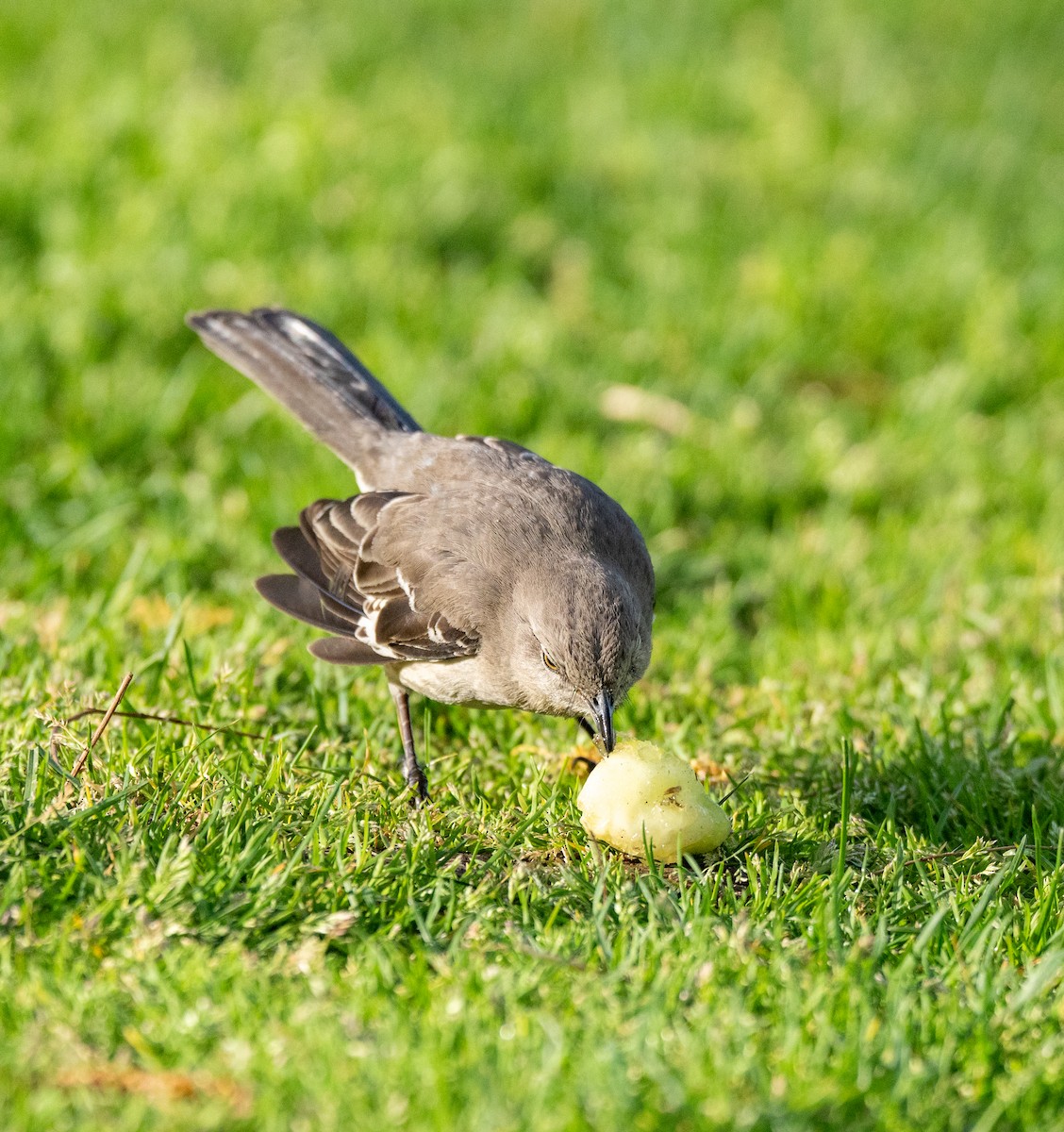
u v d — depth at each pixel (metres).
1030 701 10.38
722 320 16.20
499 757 9.47
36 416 13.36
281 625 10.83
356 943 6.98
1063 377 15.97
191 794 8.09
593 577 8.77
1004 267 18.31
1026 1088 6.02
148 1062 5.90
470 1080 5.75
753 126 21.78
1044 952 7.34
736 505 13.58
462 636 9.02
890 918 7.55
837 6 27.89
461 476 9.86
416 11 25.58
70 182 16.97
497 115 20.55
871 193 19.78
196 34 22.84
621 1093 5.70
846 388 16.02
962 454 14.38
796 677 10.78
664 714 10.20
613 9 26.47
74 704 8.94
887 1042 6.20
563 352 15.38
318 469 12.93
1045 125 23.34
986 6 28.59
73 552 11.61
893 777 9.33
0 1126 5.50
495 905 7.40
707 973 6.64
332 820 7.98
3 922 6.77
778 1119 5.66
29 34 21.70
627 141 20.41
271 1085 5.71
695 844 8.02
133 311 14.90
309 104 19.78
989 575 12.45
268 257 16.16
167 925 6.79
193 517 12.39
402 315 15.60
